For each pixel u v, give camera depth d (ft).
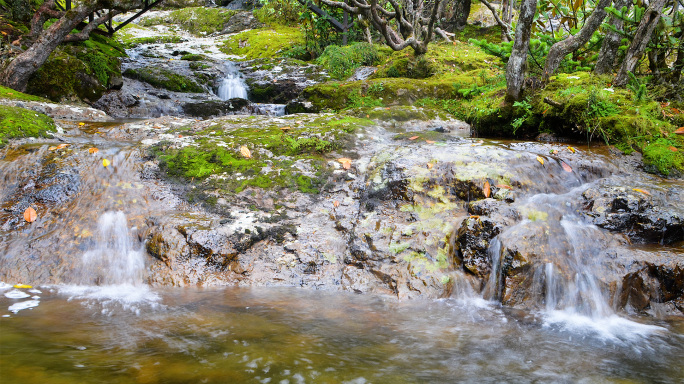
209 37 54.70
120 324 7.22
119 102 25.70
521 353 6.73
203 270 9.65
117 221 10.51
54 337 6.56
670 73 17.92
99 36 31.60
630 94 16.10
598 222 10.27
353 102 25.18
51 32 21.45
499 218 9.96
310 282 9.64
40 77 22.82
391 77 30.94
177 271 9.52
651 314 8.59
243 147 13.56
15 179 11.58
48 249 9.73
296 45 45.62
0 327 6.82
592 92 15.29
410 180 11.71
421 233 10.24
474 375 5.95
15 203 10.94
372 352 6.55
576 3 20.07
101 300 8.36
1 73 21.22
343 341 6.90
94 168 12.19
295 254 10.16
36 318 7.30
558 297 8.75
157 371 5.62
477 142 14.89
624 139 14.71
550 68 17.83
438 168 12.10
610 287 8.64
